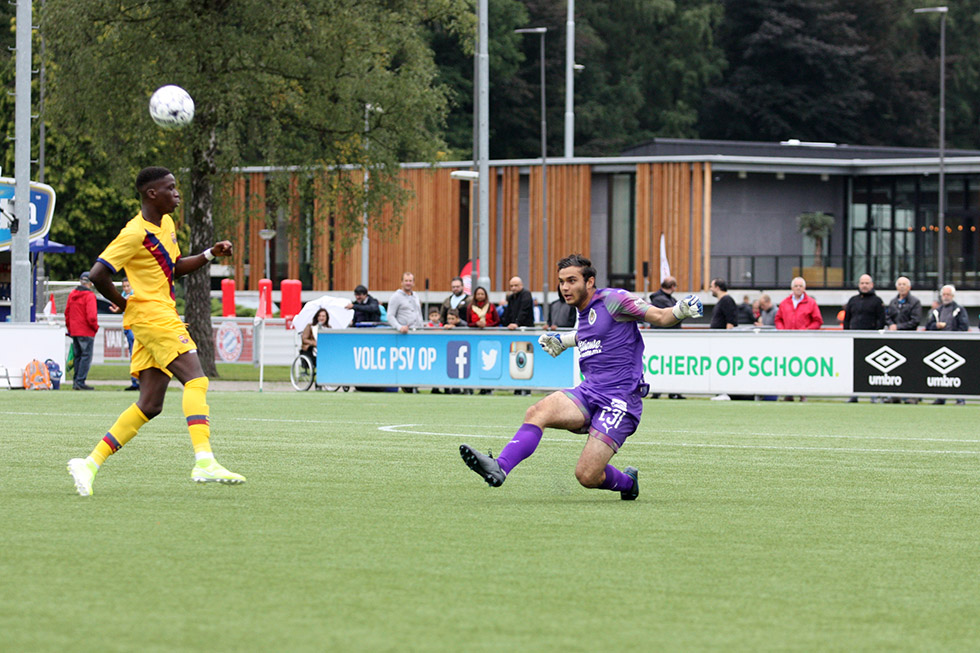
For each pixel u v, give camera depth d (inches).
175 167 2405.3
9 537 534.3
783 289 4062.5
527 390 1843.0
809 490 737.6
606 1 6417.3
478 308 1889.8
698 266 3988.7
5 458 864.9
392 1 2512.3
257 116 2421.3
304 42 2378.2
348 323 2078.0
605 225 4156.0
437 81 5580.7
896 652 362.6
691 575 467.5
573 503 663.8
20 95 2071.9
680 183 4008.4
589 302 661.3
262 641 362.0
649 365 1802.4
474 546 523.2
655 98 6378.0
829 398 1806.1
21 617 389.1
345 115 2418.8
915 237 4207.7
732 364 1756.9
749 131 6323.8
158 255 682.8
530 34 5959.6
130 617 390.0
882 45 6343.5
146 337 680.4
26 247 2085.4
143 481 740.0
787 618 401.4
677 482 772.6
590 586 444.8
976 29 6633.9
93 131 2390.5
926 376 1673.2
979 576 474.3
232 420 1264.8
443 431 1135.0
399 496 684.7
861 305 1760.6
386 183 2524.6
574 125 5979.3
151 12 2314.2
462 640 366.0
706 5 6318.9
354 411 1425.9
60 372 1980.8
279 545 520.1
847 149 4382.4
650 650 358.9
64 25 2283.5
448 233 4200.3
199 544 520.7
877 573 477.4
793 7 6299.2
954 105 6510.8
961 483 778.8
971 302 3927.2
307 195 2544.3
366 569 470.0
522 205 4212.6
